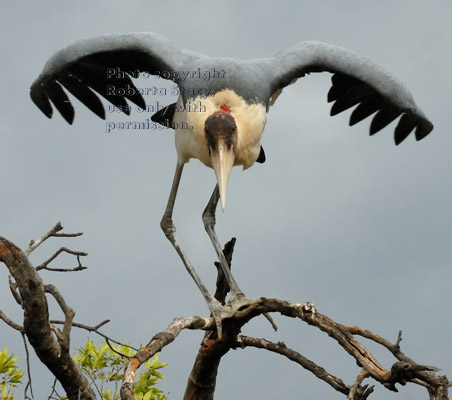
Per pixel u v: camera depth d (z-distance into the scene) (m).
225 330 10.85
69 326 8.97
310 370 10.51
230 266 12.12
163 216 12.64
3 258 8.72
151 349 9.11
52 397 8.96
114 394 10.41
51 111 13.18
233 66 11.70
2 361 10.16
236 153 11.58
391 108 13.04
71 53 12.38
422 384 9.70
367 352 9.88
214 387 11.58
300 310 10.29
